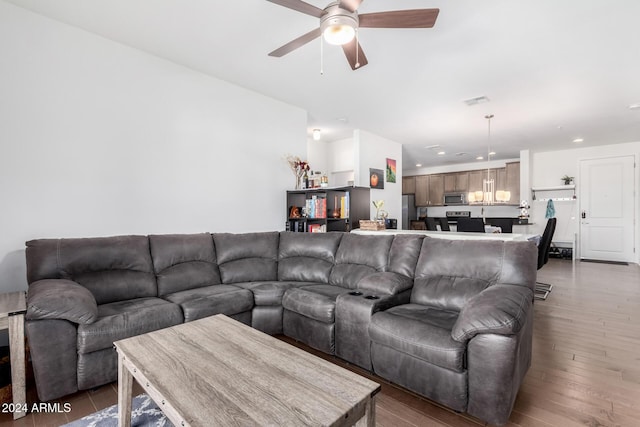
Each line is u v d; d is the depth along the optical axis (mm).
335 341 2416
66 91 2656
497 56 3070
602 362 2350
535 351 2539
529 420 1691
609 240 7000
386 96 4133
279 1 1834
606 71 3371
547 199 7641
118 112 2936
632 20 2480
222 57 3189
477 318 1655
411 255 2680
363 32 2666
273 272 3365
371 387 1229
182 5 2398
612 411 1768
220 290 2730
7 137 2396
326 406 1108
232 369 1355
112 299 2412
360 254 3006
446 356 1715
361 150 5664
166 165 3252
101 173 2838
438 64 3250
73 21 2615
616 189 6887
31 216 2498
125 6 2414
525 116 4875
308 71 3463
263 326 2783
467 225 5223
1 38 2375
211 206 3619
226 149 3762
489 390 1621
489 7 2336
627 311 3547
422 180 9711
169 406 1115
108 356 1999
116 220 2918
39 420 1714
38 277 2211
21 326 1780
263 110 4148
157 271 2771
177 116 3336
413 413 1789
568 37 2732
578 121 5117
